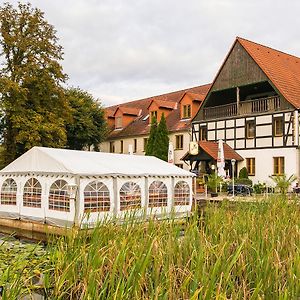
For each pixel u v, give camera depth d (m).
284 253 4.95
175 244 4.88
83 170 11.89
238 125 27.55
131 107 42.31
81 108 33.69
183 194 14.41
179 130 31.86
